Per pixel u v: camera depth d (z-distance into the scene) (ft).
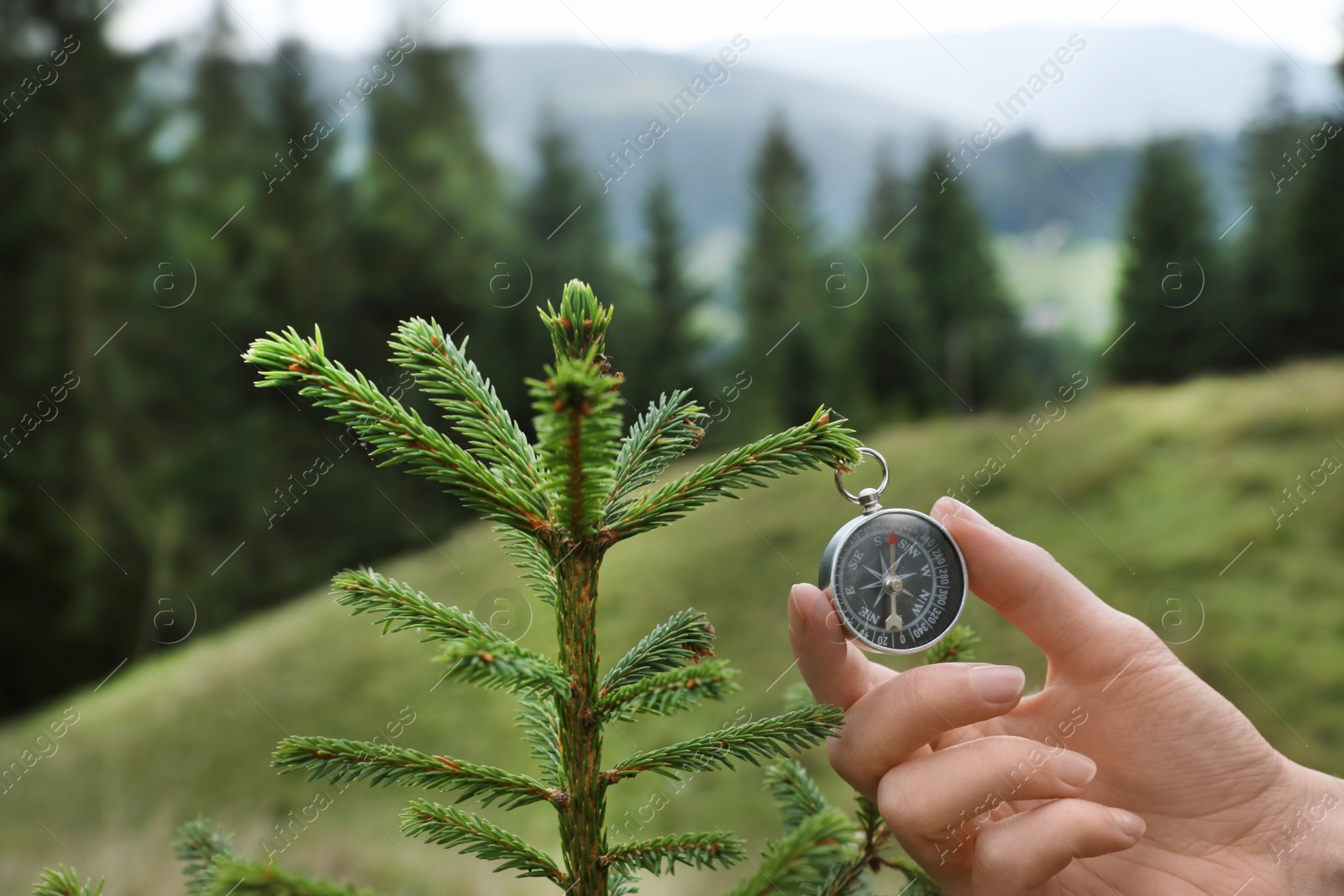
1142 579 32.94
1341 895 3.88
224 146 47.26
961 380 49.78
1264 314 46.26
